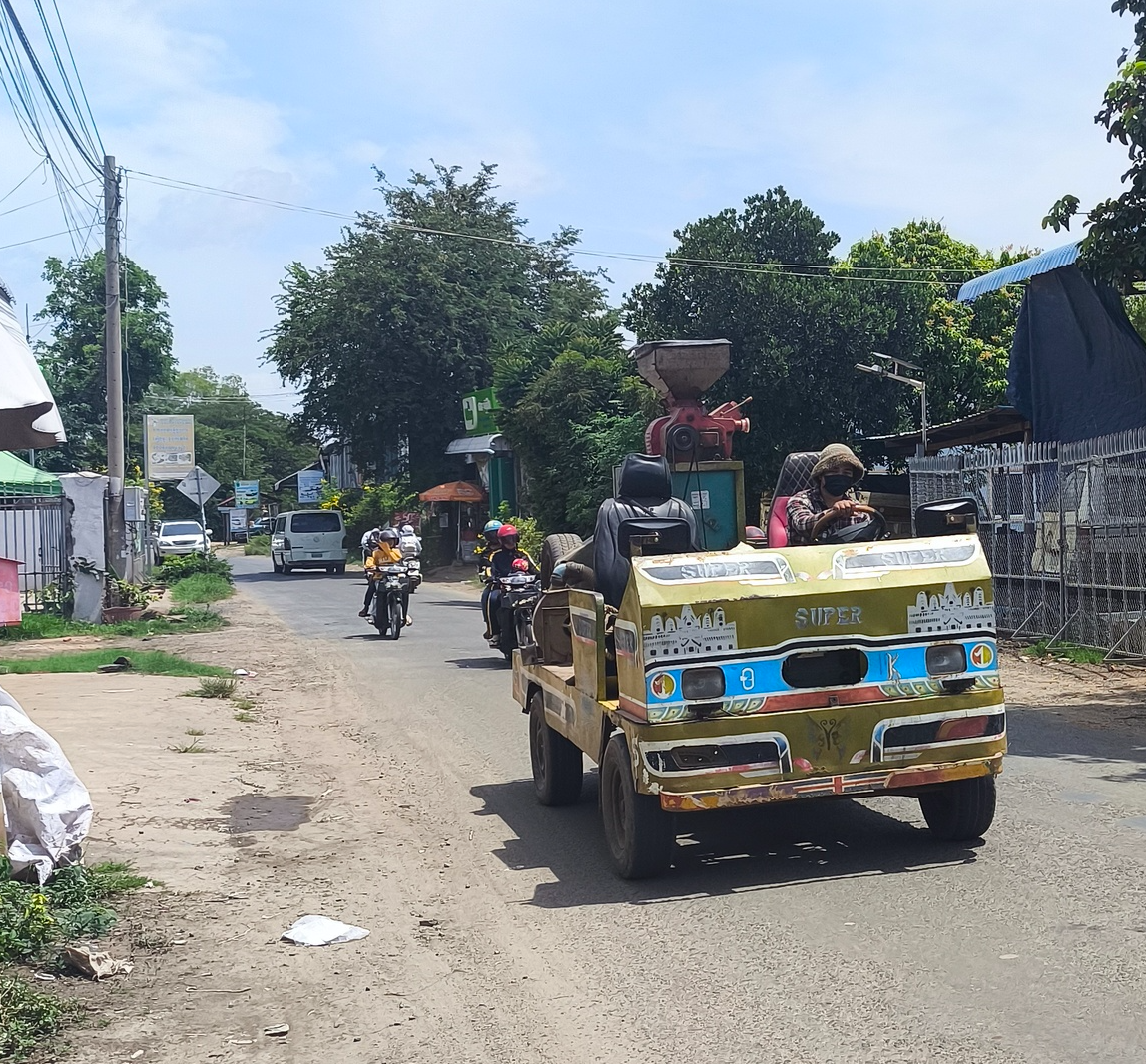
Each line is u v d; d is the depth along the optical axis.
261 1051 4.31
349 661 16.42
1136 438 13.64
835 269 30.64
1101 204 12.31
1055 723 10.20
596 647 6.47
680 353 12.55
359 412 48.19
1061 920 5.20
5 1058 4.23
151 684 13.77
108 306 23.42
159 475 37.97
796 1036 4.19
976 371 30.02
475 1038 4.37
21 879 6.04
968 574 6.02
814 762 5.81
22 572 24.72
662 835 6.00
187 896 6.18
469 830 7.49
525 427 33.38
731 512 12.35
